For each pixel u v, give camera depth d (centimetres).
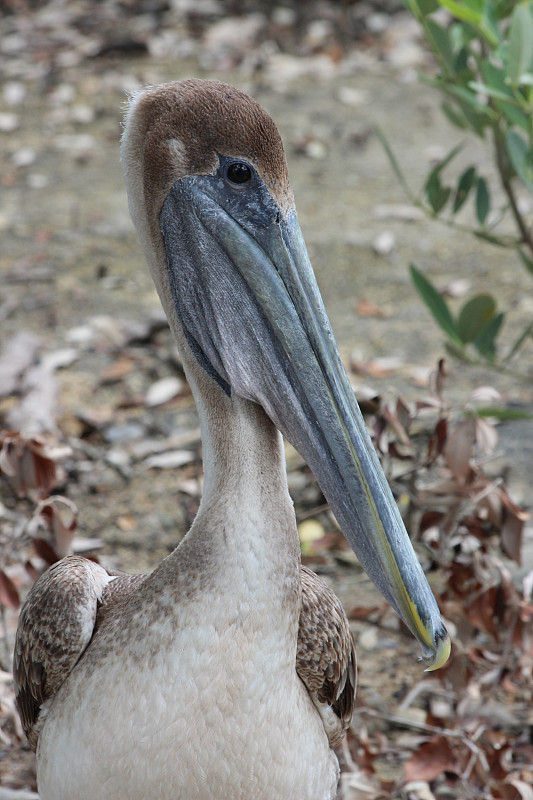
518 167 539
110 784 344
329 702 401
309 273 352
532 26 501
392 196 1179
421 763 479
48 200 1196
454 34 612
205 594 337
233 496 346
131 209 377
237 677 335
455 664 525
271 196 351
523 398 820
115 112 1412
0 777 508
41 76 1511
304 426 347
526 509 690
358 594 639
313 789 369
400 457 555
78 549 668
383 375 856
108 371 866
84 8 1720
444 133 1327
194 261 362
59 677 380
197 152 353
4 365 855
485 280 1002
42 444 539
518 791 468
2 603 525
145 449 771
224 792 343
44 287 1009
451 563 546
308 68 1516
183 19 1680
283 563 343
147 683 336
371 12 1673
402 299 981
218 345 359
